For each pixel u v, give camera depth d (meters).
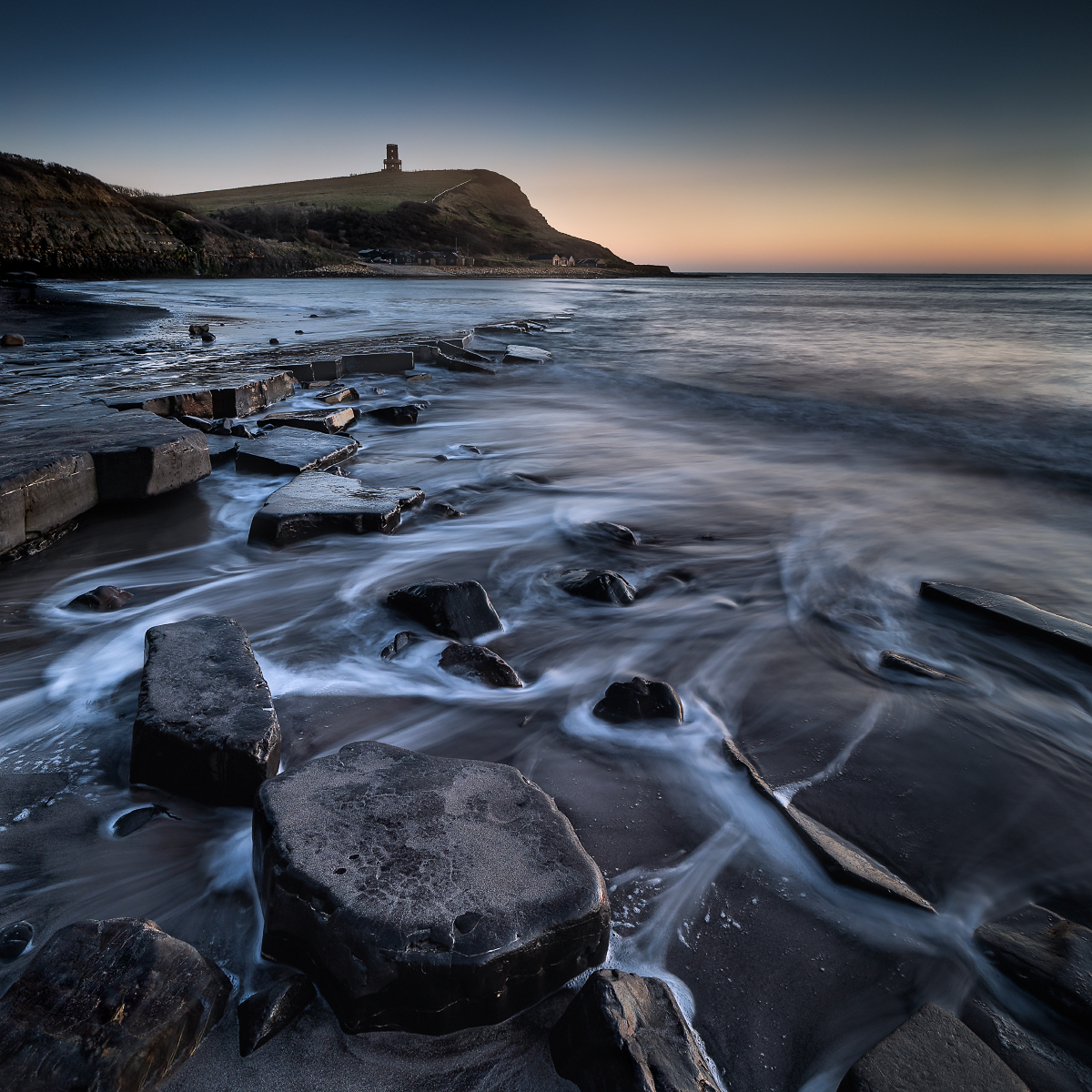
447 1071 1.51
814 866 2.07
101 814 2.22
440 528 5.08
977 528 5.36
